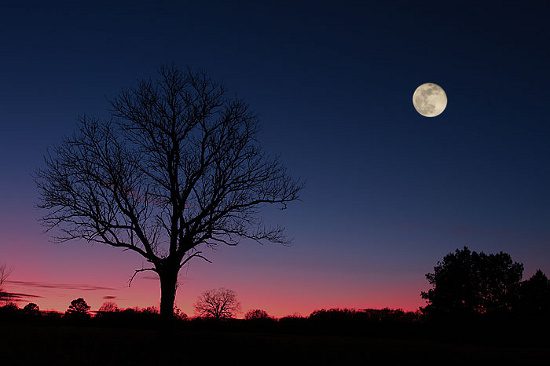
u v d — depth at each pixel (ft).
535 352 122.01
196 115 92.84
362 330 177.78
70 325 158.71
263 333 154.92
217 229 89.25
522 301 185.88
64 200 86.02
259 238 91.66
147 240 86.69
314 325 183.32
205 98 94.79
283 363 79.71
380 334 172.76
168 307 86.74
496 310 188.44
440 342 153.69
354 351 99.96
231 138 93.30
